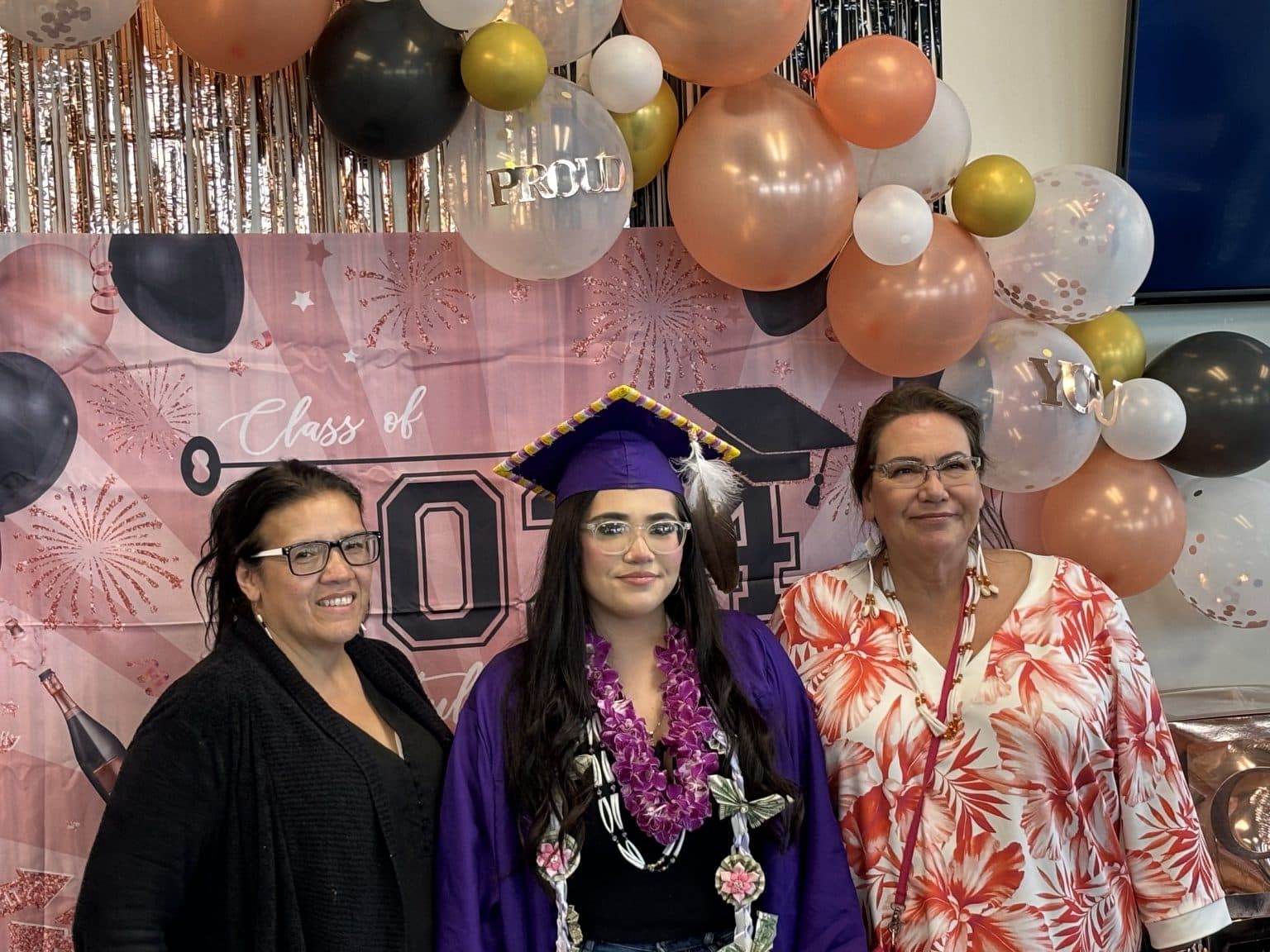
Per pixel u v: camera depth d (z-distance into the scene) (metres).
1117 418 2.10
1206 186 2.41
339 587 1.51
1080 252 2.03
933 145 2.04
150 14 2.04
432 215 2.14
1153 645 2.51
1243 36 2.36
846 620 1.80
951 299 1.97
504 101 1.80
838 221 1.94
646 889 1.54
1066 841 1.66
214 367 2.05
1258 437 2.15
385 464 2.11
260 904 1.40
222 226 2.08
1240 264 2.44
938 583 1.75
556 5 1.84
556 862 1.52
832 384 2.28
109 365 2.02
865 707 1.71
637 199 2.22
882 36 1.93
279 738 1.45
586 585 1.60
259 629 1.53
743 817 1.57
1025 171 2.00
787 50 1.91
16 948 1.98
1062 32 2.46
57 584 2.01
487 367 2.14
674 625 1.70
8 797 1.98
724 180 1.90
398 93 1.82
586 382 2.18
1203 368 2.17
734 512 2.24
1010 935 1.62
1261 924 2.13
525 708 1.60
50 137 2.03
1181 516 2.20
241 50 1.79
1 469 1.98
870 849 1.67
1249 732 2.12
